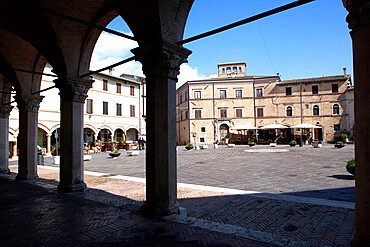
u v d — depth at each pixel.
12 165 18.14
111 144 30.50
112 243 3.90
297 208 6.06
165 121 5.24
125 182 10.04
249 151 24.61
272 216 5.54
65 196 7.19
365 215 3.06
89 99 30.22
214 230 4.32
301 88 37.69
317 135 36.94
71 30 7.41
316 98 37.00
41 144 28.31
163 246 3.75
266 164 14.74
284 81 38.88
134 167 15.10
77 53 7.84
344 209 5.90
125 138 35.03
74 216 5.30
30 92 10.24
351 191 7.78
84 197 7.03
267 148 28.80
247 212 5.86
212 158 19.00
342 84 35.94
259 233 4.18
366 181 3.05
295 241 3.82
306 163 14.74
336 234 4.45
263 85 39.41
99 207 5.99
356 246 3.14
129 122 35.72
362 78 3.08
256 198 7.08
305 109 37.44
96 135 30.92
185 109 43.22
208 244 3.78
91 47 8.11
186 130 42.44
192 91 41.44
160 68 5.21
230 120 39.94
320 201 6.64
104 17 7.38
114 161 18.94
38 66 10.16
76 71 7.88
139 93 37.53
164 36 5.11
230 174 11.52
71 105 7.81
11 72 9.88
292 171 11.97
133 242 3.92
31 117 10.37
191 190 8.22
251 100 39.78
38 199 6.87
